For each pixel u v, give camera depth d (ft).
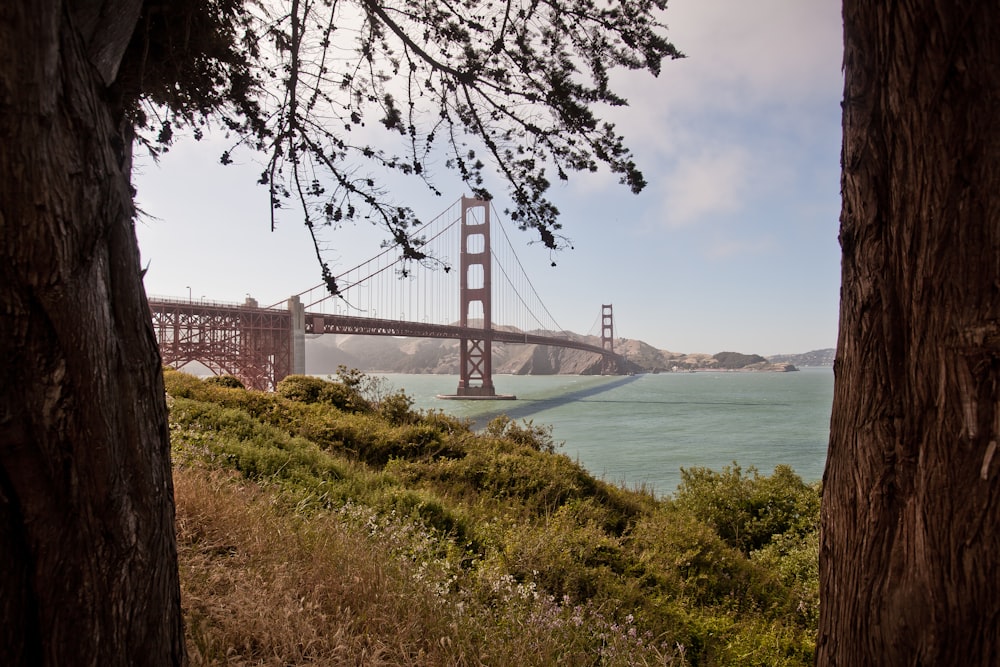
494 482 28.48
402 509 19.17
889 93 4.10
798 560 21.36
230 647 7.59
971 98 3.67
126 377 4.44
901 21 3.95
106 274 4.33
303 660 8.12
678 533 21.65
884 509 4.15
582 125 8.68
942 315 3.78
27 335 3.74
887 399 4.17
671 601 16.71
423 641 9.39
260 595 9.17
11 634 3.87
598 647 11.71
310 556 11.50
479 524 20.67
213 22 7.33
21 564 3.92
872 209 4.29
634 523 25.95
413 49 8.75
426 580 11.97
